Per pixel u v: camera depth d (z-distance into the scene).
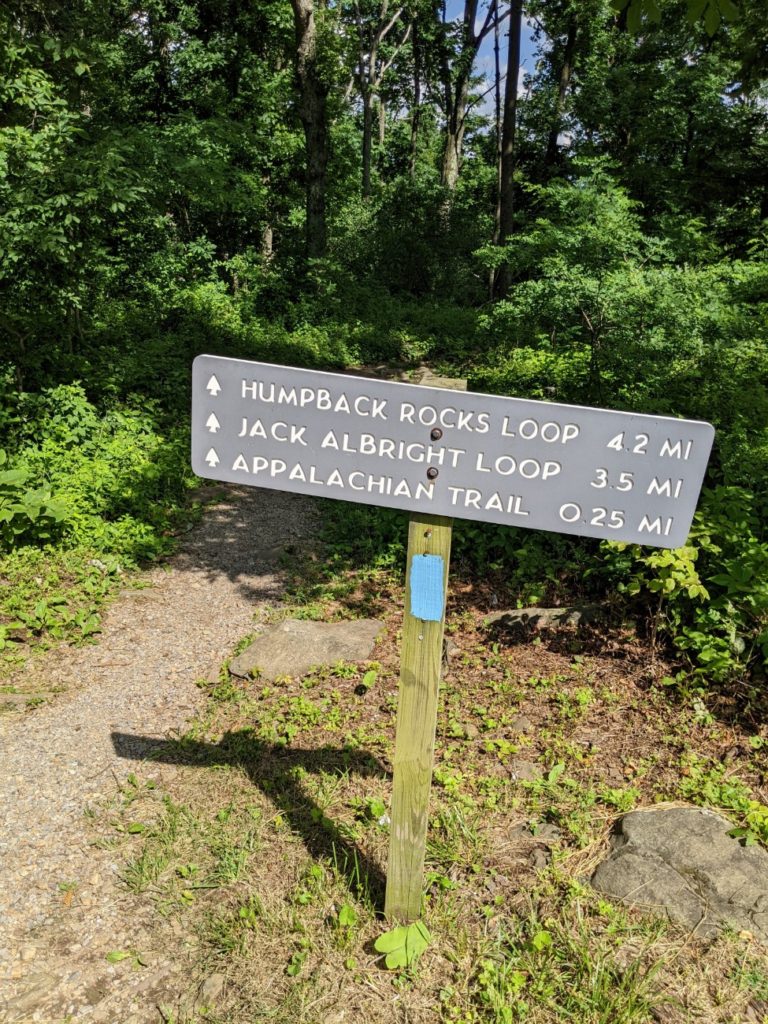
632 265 10.39
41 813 3.53
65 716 4.33
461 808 3.46
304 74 16.98
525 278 19.67
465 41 26.55
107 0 11.73
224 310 15.36
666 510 2.34
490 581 5.82
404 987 2.68
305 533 7.36
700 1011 2.53
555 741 3.91
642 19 3.71
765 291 10.83
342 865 3.19
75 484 7.10
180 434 9.26
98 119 12.22
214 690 4.64
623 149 20.89
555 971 2.67
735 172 17.36
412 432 2.41
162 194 10.52
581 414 2.29
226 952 2.82
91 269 9.17
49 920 2.96
